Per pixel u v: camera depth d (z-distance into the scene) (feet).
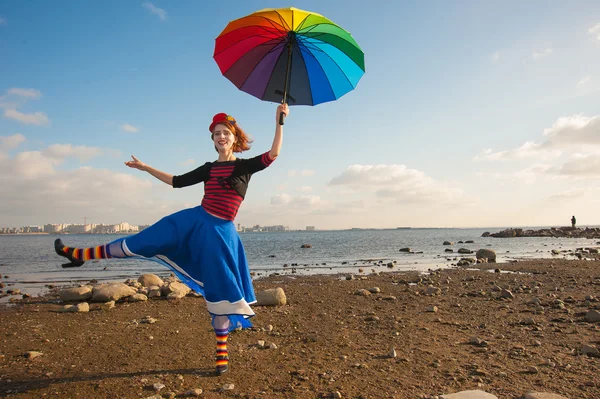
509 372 14.44
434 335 19.95
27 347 17.65
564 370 14.53
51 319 23.88
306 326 22.11
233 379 13.82
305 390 12.90
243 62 14.30
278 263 74.13
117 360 15.83
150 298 31.55
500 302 28.40
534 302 27.35
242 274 14.07
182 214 13.71
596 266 53.88
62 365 15.16
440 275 47.21
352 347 17.92
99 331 20.70
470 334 20.06
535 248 107.45
